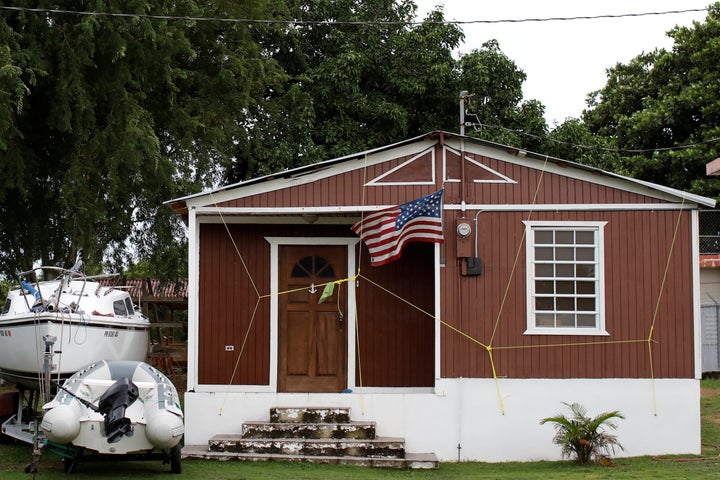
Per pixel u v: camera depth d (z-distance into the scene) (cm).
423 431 1259
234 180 2258
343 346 1385
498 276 1283
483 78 2222
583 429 1173
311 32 2338
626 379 1266
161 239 2020
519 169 1295
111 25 1548
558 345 1272
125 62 1636
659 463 1180
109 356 1405
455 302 1281
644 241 1281
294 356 1384
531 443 1255
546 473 1111
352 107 2191
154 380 1134
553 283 1287
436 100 2283
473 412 1262
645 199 1285
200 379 1372
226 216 1358
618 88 3056
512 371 1271
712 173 1552
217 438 1223
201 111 1916
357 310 1390
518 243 1287
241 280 1389
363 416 1260
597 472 1106
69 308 1310
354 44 2252
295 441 1203
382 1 2314
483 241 1288
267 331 1383
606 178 1284
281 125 2147
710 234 2316
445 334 1276
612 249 1281
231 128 1989
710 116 2677
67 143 1722
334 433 1230
